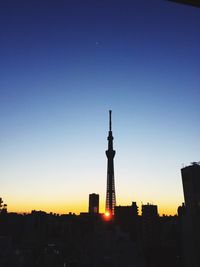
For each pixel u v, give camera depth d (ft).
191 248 555.28
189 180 582.76
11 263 570.05
